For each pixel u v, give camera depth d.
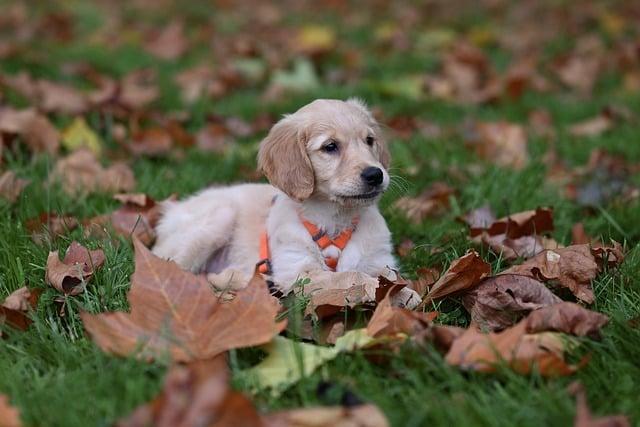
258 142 1.55
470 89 1.84
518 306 1.05
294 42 2.26
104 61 1.94
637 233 1.25
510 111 1.73
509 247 1.19
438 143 1.54
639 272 1.12
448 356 0.97
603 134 1.63
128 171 1.39
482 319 1.06
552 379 0.96
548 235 1.26
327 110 1.19
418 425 0.91
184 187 1.38
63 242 1.18
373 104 1.74
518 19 2.67
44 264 1.13
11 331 1.02
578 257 1.12
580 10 2.63
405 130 1.61
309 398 0.94
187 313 0.99
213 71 1.89
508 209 1.30
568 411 0.91
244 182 1.42
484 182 1.38
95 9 2.77
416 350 0.97
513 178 1.39
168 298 1.00
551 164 1.50
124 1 2.99
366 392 0.94
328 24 2.65
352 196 1.15
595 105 1.75
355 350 0.98
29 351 1.00
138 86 1.77
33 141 1.45
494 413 0.92
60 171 1.38
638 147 1.55
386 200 1.31
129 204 1.30
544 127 1.66
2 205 1.26
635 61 2.03
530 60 2.06
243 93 1.82
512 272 1.12
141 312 0.99
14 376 0.95
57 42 2.14
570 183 1.41
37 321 1.02
